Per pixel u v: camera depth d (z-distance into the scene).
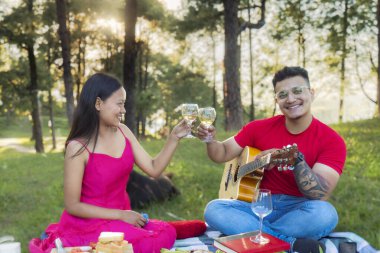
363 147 9.25
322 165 3.09
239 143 3.56
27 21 20.05
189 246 3.28
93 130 2.98
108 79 2.98
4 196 7.43
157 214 5.89
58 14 17.75
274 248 2.57
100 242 2.43
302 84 3.11
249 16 23.86
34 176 9.83
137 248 2.93
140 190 6.18
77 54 29.34
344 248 3.19
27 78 23.06
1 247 2.50
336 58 24.81
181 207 6.21
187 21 21.27
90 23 27.62
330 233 3.40
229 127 16.55
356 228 4.88
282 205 3.28
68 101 17.88
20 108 22.83
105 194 3.03
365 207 5.49
